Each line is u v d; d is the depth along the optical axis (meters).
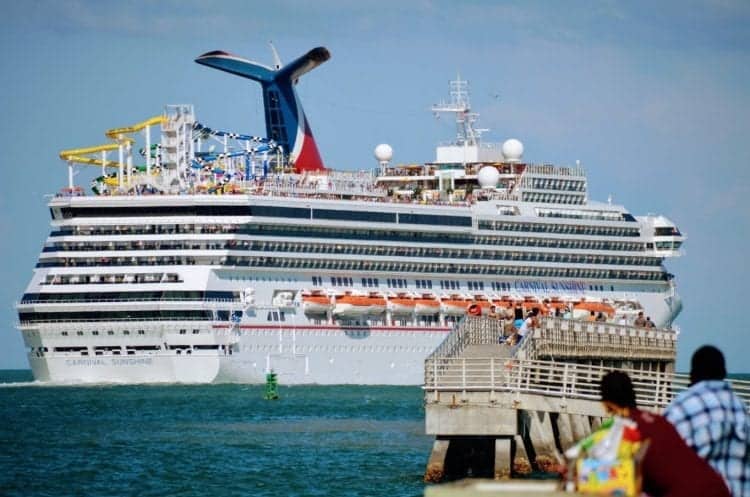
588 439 55.00
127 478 180.00
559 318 195.38
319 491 164.62
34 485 173.12
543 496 50.00
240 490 167.12
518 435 156.38
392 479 174.75
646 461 54.25
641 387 176.25
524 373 157.88
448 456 166.12
